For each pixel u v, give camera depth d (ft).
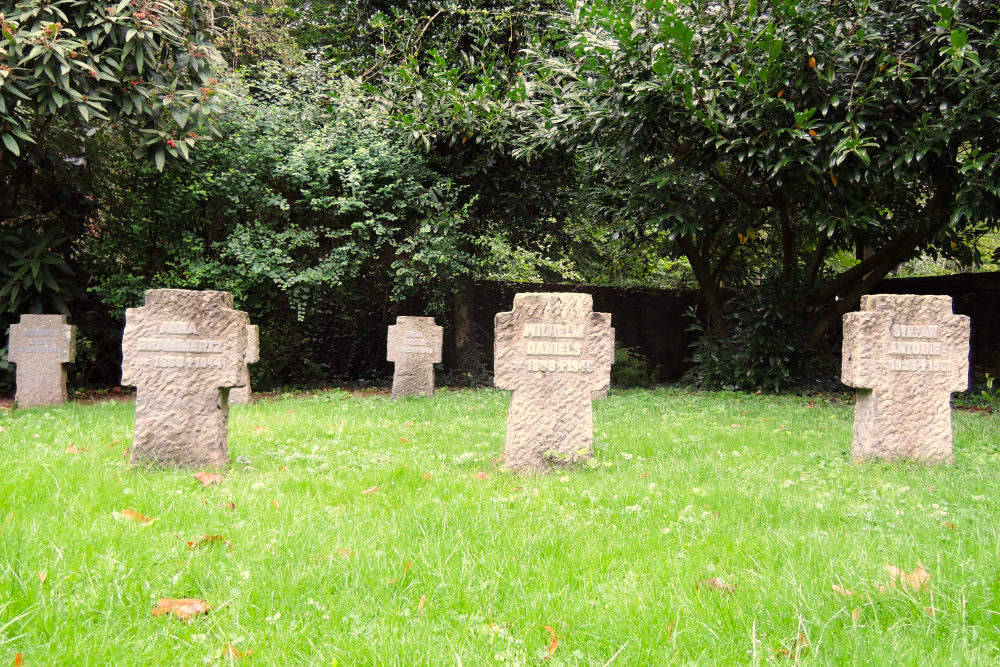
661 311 65.16
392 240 45.91
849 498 16.20
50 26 28.53
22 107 33.22
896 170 32.30
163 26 32.22
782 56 32.01
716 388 46.39
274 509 14.15
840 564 10.79
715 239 54.75
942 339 21.66
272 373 50.70
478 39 47.09
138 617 9.09
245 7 53.47
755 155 33.86
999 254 50.70
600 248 67.36
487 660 8.36
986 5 31.55
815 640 8.63
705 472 18.90
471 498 15.60
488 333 59.93
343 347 55.67
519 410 19.95
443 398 38.55
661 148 38.68
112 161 44.39
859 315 21.48
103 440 21.90
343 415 30.63
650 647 8.61
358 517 13.75
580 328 20.12
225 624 9.18
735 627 9.10
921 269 79.36
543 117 43.68
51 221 43.60
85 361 45.37
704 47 34.09
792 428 27.91
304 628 9.00
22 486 14.20
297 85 48.60
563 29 39.70
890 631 8.77
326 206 44.37
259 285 45.37
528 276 69.36
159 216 43.27
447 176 50.39
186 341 18.85
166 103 32.55
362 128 47.11
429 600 10.07
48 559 10.30
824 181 36.11
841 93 32.48
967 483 17.67
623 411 33.47
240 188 43.55
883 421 21.34
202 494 15.26
